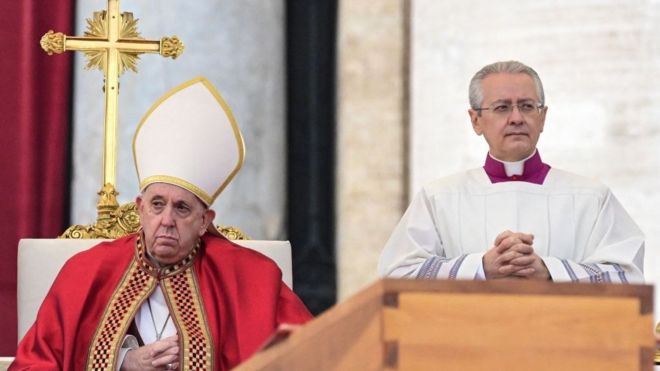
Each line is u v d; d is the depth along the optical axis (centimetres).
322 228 2209
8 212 2120
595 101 2161
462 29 2186
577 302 766
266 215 2181
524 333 762
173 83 2139
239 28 2175
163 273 1448
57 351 1391
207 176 1423
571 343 764
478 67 2177
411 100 2195
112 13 1659
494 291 765
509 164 1575
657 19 2150
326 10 2211
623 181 2144
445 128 2177
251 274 1451
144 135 1434
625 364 762
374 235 2203
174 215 1410
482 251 1542
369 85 2211
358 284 2200
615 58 2156
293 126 2211
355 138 2212
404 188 2206
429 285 761
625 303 768
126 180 2127
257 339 1395
